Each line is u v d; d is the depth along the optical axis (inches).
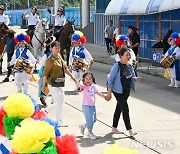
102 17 1294.3
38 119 159.0
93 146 330.0
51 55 378.0
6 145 159.9
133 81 352.5
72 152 136.3
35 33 735.7
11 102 164.2
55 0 1429.6
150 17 866.8
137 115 432.5
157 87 603.2
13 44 661.9
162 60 601.0
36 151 127.9
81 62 539.5
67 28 773.3
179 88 594.6
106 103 489.4
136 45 700.7
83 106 347.3
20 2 3686.0
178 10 780.0
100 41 1323.8
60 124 385.7
